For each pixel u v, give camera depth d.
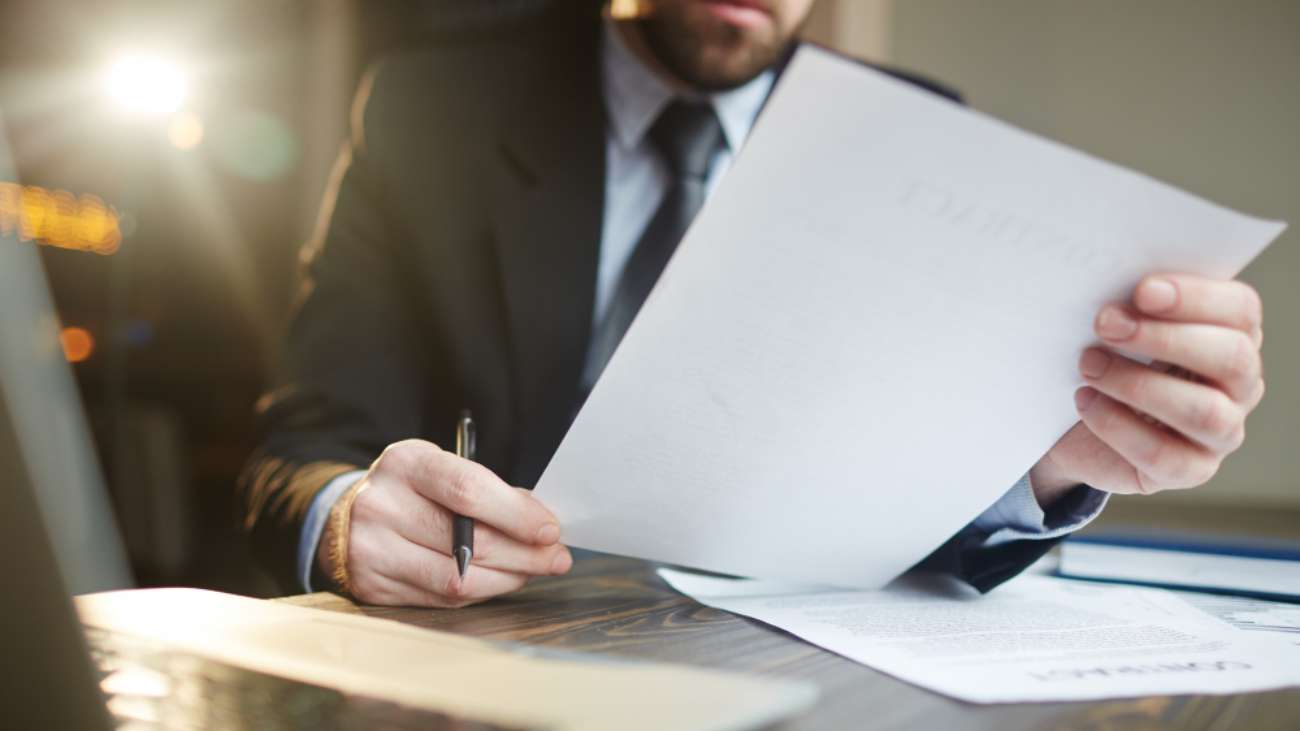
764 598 0.54
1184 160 1.61
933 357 0.44
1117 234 0.40
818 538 0.53
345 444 0.90
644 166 1.09
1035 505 0.56
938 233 0.40
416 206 1.05
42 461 0.21
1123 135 1.66
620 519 0.49
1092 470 0.53
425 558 0.48
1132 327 0.42
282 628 0.36
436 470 0.48
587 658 0.30
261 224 3.92
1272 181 1.53
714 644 0.41
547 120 1.06
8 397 0.21
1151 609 0.50
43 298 0.22
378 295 1.05
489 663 0.29
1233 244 0.41
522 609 0.50
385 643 0.33
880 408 0.46
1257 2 1.52
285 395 0.95
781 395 0.44
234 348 4.21
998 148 0.37
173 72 2.70
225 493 4.11
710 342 0.42
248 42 3.55
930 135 0.36
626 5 1.04
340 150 3.31
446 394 1.01
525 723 0.23
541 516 0.47
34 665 0.23
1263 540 0.59
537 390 0.99
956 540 0.60
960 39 1.83
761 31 1.01
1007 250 0.40
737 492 0.49
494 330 1.00
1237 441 0.46
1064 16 1.71
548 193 1.02
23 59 4.06
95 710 0.23
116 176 4.09
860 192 0.38
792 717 0.30
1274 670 0.36
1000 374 0.46
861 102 0.35
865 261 0.40
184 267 4.16
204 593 0.45
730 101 1.12
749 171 0.37
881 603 0.52
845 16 1.95
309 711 0.26
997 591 0.57
